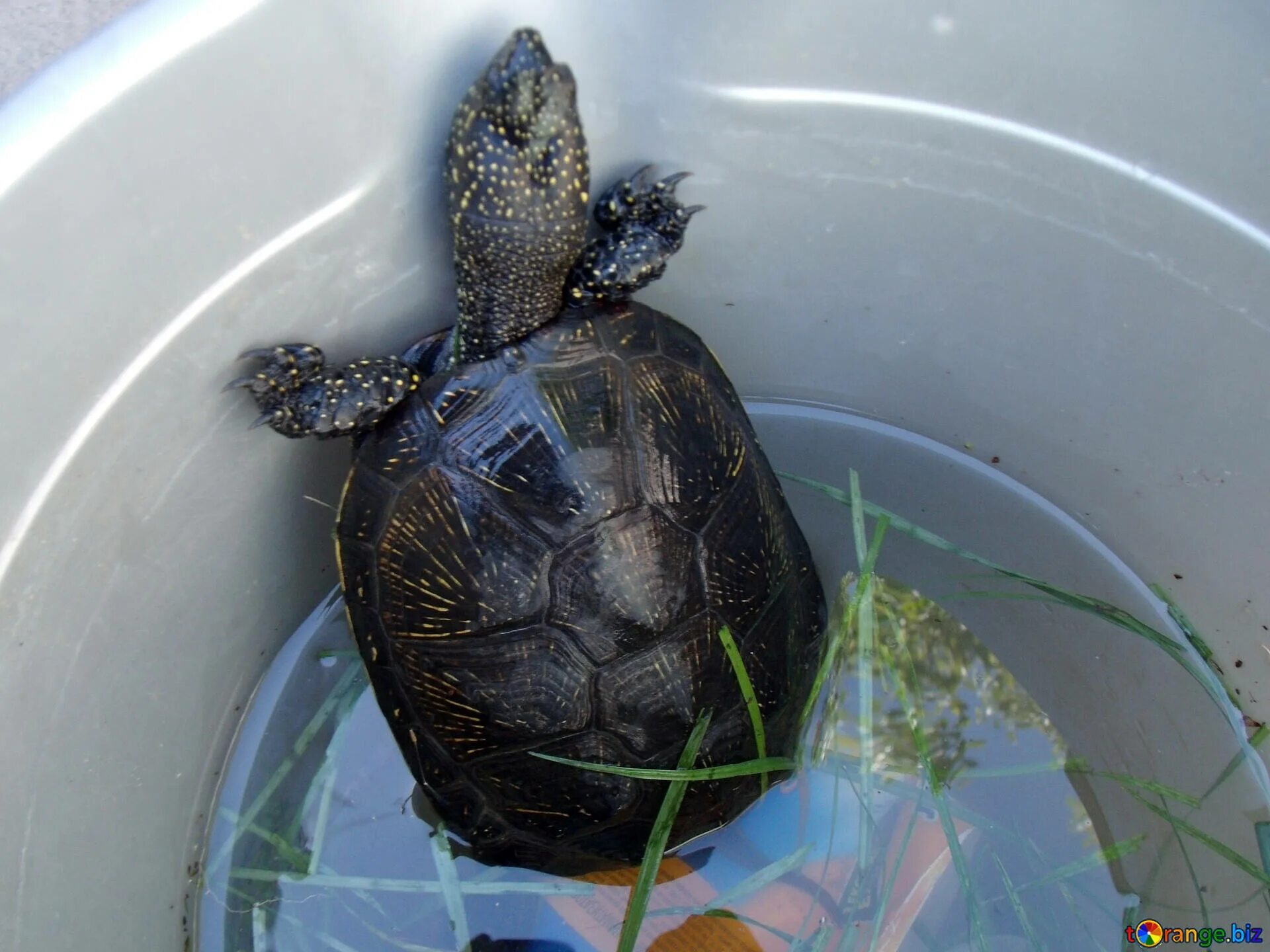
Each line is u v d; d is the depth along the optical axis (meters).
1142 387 0.31
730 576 0.28
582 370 0.29
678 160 0.30
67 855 0.26
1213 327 0.29
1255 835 0.29
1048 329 0.32
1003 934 0.31
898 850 0.32
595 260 0.30
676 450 0.29
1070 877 0.31
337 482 0.32
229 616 0.31
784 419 0.37
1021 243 0.30
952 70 0.28
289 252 0.27
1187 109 0.27
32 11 0.32
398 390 0.29
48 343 0.23
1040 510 0.35
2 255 0.22
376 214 0.28
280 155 0.25
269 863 0.32
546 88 0.26
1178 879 0.30
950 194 0.30
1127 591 0.34
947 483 0.36
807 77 0.29
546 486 0.27
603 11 0.27
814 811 0.32
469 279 0.29
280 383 0.28
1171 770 0.32
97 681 0.27
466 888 0.31
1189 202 0.28
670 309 0.34
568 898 0.31
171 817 0.30
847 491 0.37
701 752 0.28
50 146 0.22
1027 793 0.33
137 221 0.24
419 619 0.28
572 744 0.27
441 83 0.27
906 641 0.35
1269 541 0.30
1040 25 0.27
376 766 0.33
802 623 0.31
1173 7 0.26
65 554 0.25
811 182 0.30
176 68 0.23
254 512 0.30
